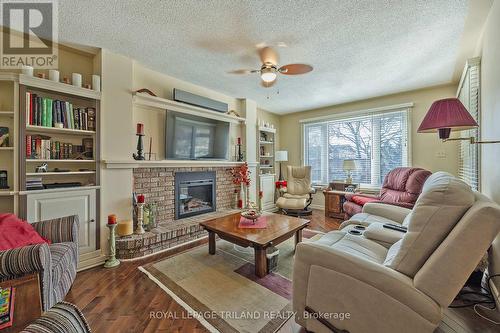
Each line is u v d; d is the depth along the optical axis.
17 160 2.00
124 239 2.54
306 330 1.44
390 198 3.27
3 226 1.61
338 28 2.12
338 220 4.18
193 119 3.56
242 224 2.55
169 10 1.87
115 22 2.04
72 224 1.90
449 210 1.08
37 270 1.31
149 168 3.10
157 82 3.19
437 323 1.00
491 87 1.89
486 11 1.87
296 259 1.42
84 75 2.61
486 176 2.07
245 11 1.88
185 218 3.49
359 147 4.61
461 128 1.60
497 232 0.95
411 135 3.96
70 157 2.42
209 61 2.83
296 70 2.50
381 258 1.57
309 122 5.37
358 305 1.17
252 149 4.62
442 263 1.00
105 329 1.46
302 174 4.82
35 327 0.60
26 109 2.06
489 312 1.61
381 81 3.48
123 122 2.68
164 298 1.80
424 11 1.88
